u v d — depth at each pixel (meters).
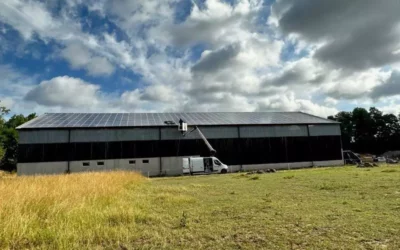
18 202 7.61
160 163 36.16
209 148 36.47
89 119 39.03
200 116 44.53
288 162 40.38
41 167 33.06
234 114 47.53
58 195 9.16
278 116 47.06
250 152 39.44
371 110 99.44
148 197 11.48
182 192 13.13
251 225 6.39
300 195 10.65
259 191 12.48
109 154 35.09
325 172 22.00
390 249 4.55
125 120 39.31
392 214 6.84
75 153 34.19
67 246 5.12
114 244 5.34
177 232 6.05
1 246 5.21
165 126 37.22
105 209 8.19
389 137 93.25
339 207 7.97
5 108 38.59
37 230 5.95
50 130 34.09
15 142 64.88
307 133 42.00
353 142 98.62
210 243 5.26
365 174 17.69
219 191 13.17
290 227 6.07
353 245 4.79
